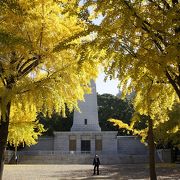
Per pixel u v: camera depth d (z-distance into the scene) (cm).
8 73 1201
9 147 6369
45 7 1191
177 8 759
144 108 1126
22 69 1358
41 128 1636
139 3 840
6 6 912
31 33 1201
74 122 7038
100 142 7000
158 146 6500
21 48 1138
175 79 914
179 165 4850
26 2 1141
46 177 2914
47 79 1203
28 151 6384
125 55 824
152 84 970
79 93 1339
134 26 819
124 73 875
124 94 1107
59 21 1218
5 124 1351
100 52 898
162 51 836
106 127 8238
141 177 2905
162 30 781
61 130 7694
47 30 1205
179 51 733
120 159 5931
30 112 1504
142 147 7162
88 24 849
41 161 5734
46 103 1187
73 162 5778
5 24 1155
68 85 1273
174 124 2458
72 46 887
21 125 1555
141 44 821
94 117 7025
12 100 1113
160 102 1116
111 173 3412
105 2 819
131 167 4478
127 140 7225
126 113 8131
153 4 842
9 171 3612
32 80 1238
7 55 1253
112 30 816
